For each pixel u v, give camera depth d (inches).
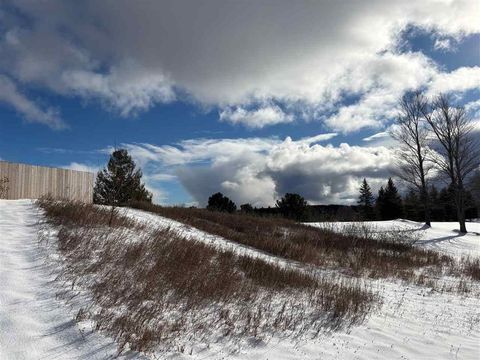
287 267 461.7
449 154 1378.0
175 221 698.2
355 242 751.7
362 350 251.1
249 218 936.9
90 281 272.5
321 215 1120.8
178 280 309.6
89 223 419.8
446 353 255.3
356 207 2532.0
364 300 357.4
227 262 419.8
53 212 436.8
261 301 319.3
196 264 370.9
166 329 228.1
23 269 272.8
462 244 1103.6
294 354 232.7
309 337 261.9
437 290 474.3
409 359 242.1
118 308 240.7
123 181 772.6
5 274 258.1
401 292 440.8
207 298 294.5
